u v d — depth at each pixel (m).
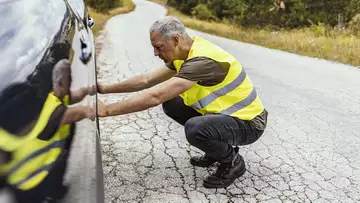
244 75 2.59
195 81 2.36
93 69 1.95
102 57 7.77
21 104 1.09
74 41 1.81
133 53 8.55
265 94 5.57
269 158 3.28
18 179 0.93
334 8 19.23
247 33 16.92
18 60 1.28
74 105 1.28
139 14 29.31
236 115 2.55
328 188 2.82
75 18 2.27
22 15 1.62
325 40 12.32
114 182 2.68
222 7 28.42
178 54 2.46
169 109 2.98
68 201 1.00
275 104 5.06
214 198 2.57
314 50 10.90
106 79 5.88
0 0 1.67
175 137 3.57
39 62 1.32
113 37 11.80
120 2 33.53
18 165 0.95
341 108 5.06
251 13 20.55
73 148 1.13
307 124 4.30
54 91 1.23
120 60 7.54
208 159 2.98
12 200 0.89
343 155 3.47
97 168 1.23
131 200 2.47
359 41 12.01
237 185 2.76
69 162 1.08
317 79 6.93
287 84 6.34
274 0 20.36
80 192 1.06
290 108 4.91
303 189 2.78
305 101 5.30
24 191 0.92
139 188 2.62
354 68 8.49
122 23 18.83
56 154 1.06
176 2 40.50
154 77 2.88
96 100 1.74
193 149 3.32
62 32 1.74
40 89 1.19
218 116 2.53
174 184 2.71
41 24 1.64
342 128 4.23
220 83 2.48
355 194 2.77
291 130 4.05
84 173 1.12
